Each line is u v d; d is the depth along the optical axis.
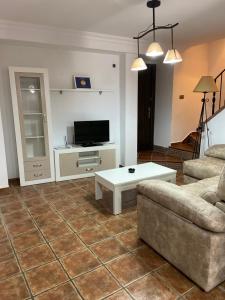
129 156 4.90
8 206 3.10
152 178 3.01
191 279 1.77
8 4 2.70
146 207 2.12
